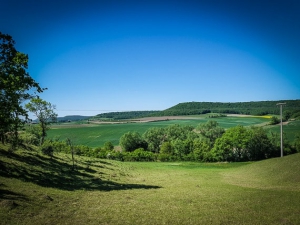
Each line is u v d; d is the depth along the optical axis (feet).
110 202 88.07
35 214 66.64
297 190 114.01
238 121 620.08
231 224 65.67
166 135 463.42
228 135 349.41
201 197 101.14
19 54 96.02
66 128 591.78
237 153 349.82
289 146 362.53
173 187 131.95
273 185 133.59
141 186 132.98
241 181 155.22
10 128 103.86
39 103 234.38
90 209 77.20
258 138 348.79
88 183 126.82
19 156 140.56
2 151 134.82
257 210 78.74
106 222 65.67
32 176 111.14
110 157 339.77
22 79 97.81
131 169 223.71
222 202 91.40
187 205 86.89
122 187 125.39
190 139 400.26
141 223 66.03
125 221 67.05
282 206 82.38
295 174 146.61
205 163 320.29
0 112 93.04
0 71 93.25
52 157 177.88
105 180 143.13
